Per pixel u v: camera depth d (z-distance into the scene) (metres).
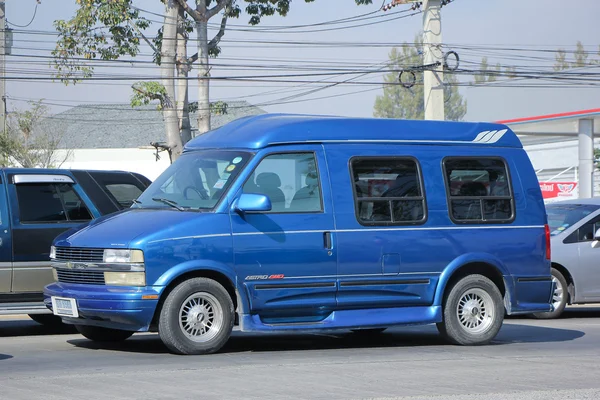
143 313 12.77
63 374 11.40
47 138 69.06
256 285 13.51
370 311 14.39
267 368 12.02
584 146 51.00
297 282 13.76
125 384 10.66
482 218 15.27
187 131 41.84
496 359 13.26
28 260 15.67
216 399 9.77
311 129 14.27
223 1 41.97
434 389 10.57
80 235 13.54
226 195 13.45
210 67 42.16
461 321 15.14
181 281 13.11
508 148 15.76
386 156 14.66
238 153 13.91
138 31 40.06
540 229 15.74
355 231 14.18
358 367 12.23
